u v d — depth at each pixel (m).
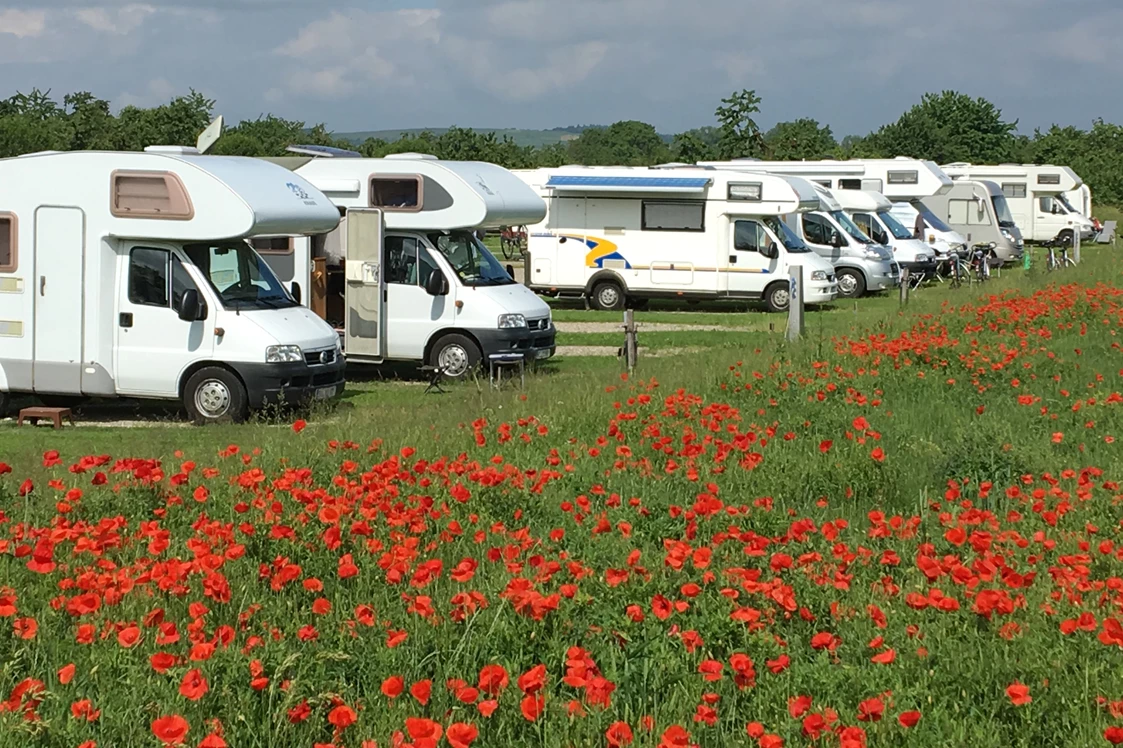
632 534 8.43
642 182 30.81
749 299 30.89
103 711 5.57
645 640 6.24
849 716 5.59
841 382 15.26
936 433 12.66
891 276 35.78
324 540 7.94
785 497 10.17
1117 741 4.99
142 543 8.17
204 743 4.76
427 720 4.88
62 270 16.12
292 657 5.66
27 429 15.64
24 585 7.49
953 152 93.69
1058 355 17.61
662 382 16.02
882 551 8.24
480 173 20.48
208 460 11.66
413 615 6.71
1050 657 6.18
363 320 19.70
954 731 5.48
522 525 9.13
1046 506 9.31
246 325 15.87
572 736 5.38
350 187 20.02
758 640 6.27
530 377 18.45
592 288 31.56
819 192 35.47
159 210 15.88
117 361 16.09
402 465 10.36
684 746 4.79
